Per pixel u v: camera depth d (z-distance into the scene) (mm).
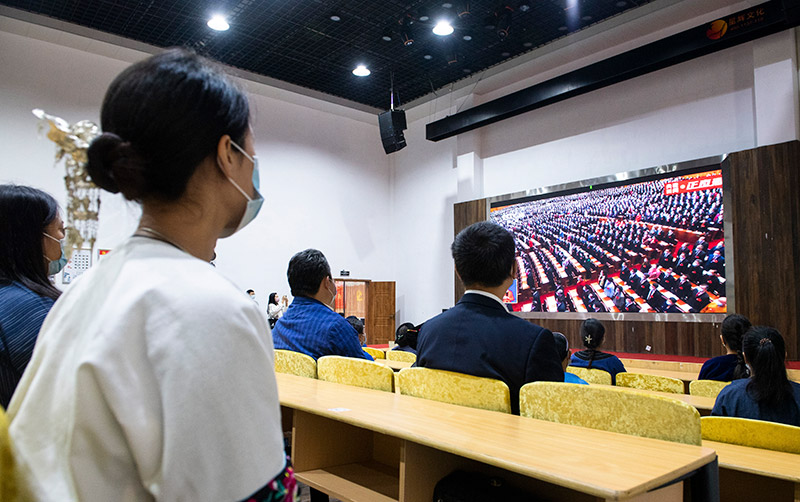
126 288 520
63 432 471
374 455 1869
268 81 8852
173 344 490
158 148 570
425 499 1302
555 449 1037
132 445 472
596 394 1277
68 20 6914
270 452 525
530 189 7824
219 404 493
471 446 1054
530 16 6766
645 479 859
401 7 6609
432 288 9461
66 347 521
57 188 6949
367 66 8273
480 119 8086
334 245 9602
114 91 587
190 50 640
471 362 1595
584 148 7352
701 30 5816
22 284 1189
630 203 6566
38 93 7008
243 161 644
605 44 7113
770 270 5379
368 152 10273
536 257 7527
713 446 1582
